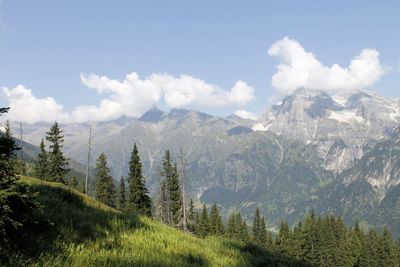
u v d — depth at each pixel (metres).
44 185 14.52
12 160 8.70
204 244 15.06
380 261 111.25
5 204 7.81
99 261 8.51
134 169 79.75
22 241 8.02
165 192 89.12
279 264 17.14
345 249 113.44
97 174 95.56
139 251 10.24
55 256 7.87
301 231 114.00
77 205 14.06
